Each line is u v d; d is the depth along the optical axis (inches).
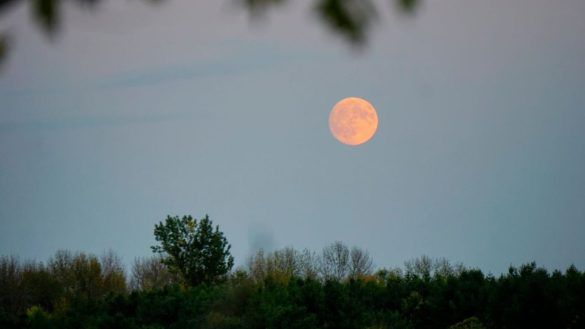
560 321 2783.0
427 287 3422.7
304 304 2938.0
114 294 3361.2
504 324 2883.9
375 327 2898.6
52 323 2871.6
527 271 3063.5
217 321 2815.0
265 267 4121.6
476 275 3383.4
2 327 2898.6
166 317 3019.2
